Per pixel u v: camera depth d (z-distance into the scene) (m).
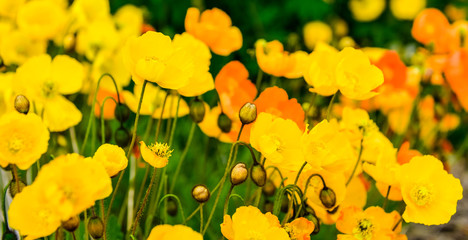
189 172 1.72
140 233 1.52
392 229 1.38
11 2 1.68
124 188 1.63
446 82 1.69
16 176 1.31
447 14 2.70
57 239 1.32
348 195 1.45
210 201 1.62
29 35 1.61
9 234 1.35
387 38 2.62
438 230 1.83
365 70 1.36
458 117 1.84
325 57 1.37
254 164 1.32
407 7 2.62
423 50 1.77
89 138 1.69
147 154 1.30
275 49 1.48
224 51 1.51
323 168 1.33
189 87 1.38
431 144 1.79
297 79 1.80
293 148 1.32
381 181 1.39
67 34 1.70
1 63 1.56
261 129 1.31
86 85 1.67
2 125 1.25
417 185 1.34
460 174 2.20
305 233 1.32
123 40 1.78
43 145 1.26
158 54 1.32
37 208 1.23
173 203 1.47
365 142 1.46
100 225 1.28
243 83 1.45
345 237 1.36
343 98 1.71
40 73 1.44
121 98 1.54
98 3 1.78
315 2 2.33
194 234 1.24
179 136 1.78
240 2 2.21
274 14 2.25
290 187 1.34
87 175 1.22
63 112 1.45
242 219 1.29
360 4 2.59
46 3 1.61
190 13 1.50
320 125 1.30
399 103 1.66
